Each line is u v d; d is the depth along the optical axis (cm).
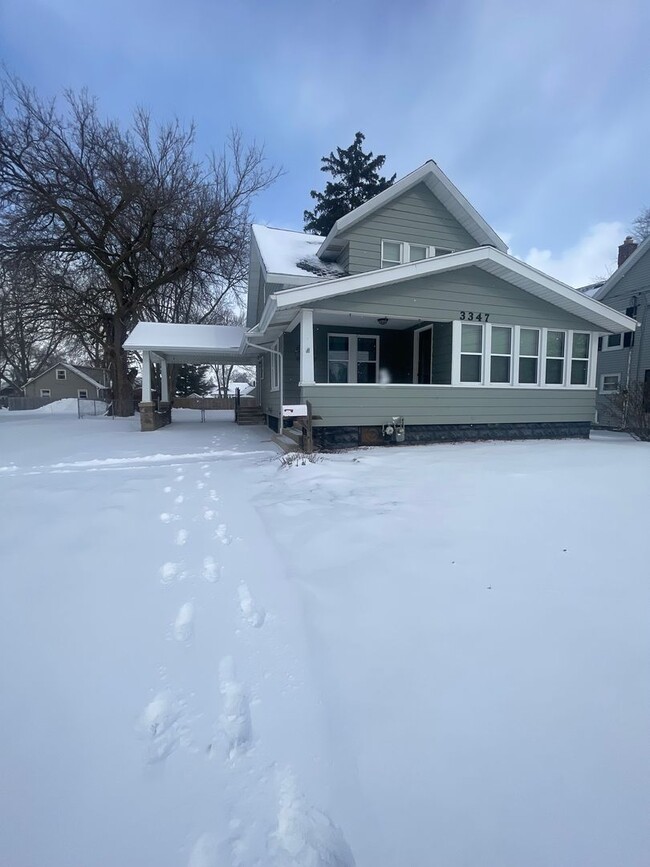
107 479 625
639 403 1109
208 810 137
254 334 1023
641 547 325
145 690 190
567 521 386
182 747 161
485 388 992
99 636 230
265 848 125
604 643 210
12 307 2017
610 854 119
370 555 319
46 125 1830
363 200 2773
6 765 152
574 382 1088
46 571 309
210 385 4128
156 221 2034
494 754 151
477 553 318
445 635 221
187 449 927
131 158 1959
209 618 246
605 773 142
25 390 3900
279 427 1175
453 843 124
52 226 1923
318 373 1170
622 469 624
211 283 2334
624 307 1822
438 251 1120
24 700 184
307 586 278
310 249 1209
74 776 148
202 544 356
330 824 132
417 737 161
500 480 552
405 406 930
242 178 2239
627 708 170
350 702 180
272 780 147
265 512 438
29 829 129
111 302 2295
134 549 348
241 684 193
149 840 127
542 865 117
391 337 1216
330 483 543
